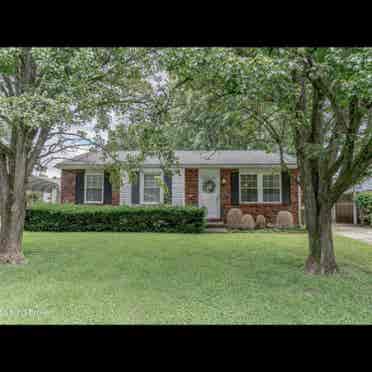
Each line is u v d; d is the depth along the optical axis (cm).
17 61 486
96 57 446
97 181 1153
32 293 343
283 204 1131
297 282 402
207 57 353
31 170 552
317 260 461
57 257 553
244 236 867
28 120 383
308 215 480
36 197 1688
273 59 340
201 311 295
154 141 551
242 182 1149
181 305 310
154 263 507
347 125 445
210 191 1149
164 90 550
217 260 536
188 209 970
